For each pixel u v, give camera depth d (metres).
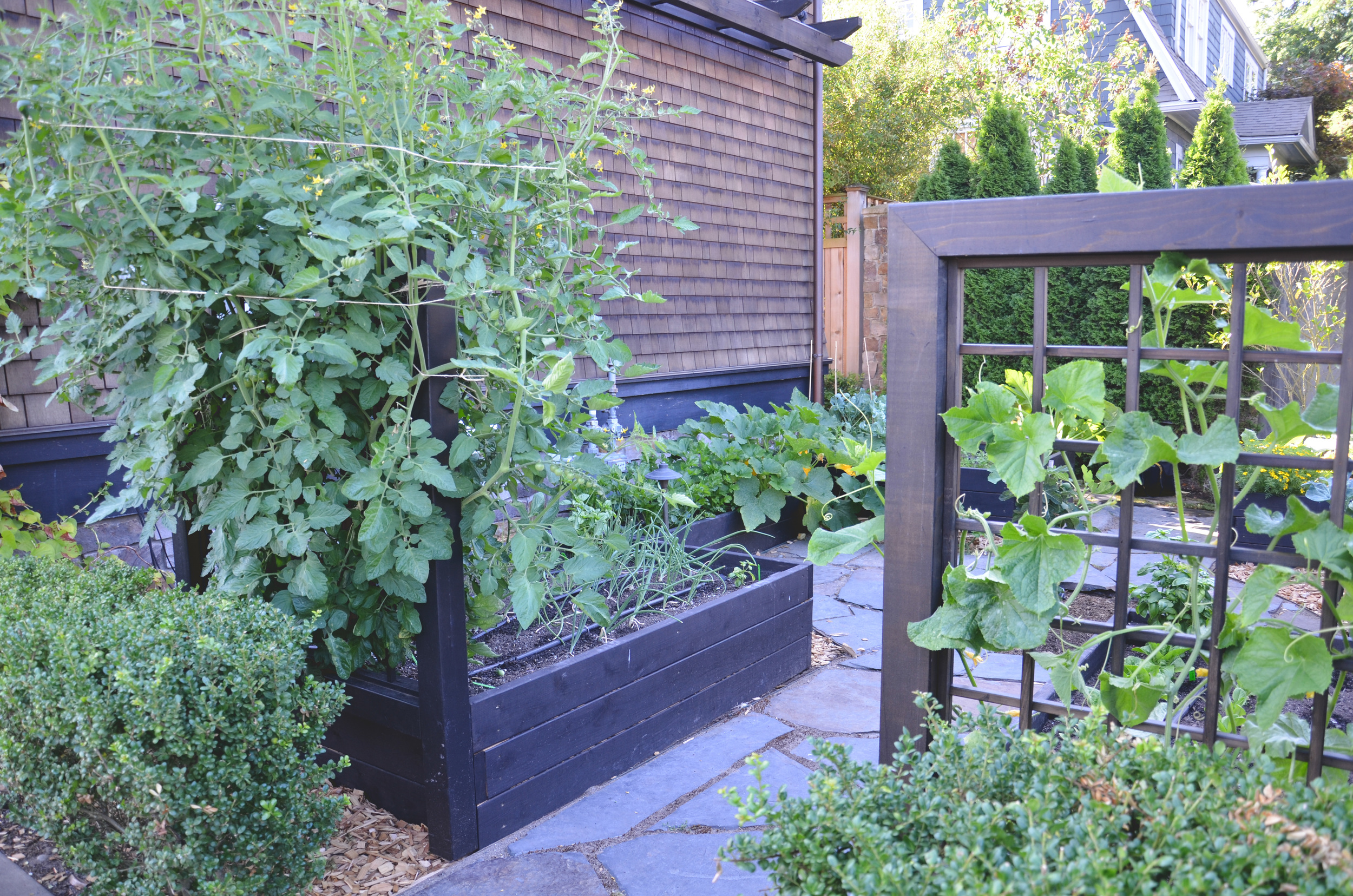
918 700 1.45
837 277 8.97
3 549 2.92
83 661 1.63
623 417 6.04
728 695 3.03
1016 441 1.49
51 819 1.69
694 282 6.57
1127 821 1.09
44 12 1.83
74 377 2.24
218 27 2.04
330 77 2.17
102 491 2.59
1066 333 7.03
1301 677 1.34
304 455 2.07
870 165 11.73
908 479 1.62
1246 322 1.36
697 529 4.73
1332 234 1.22
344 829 2.27
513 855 2.17
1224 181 7.08
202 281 2.07
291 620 1.92
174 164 2.06
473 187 2.24
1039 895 0.97
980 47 12.56
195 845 1.60
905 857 1.16
